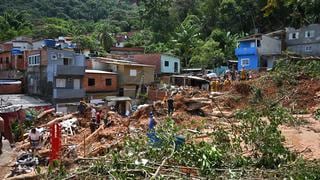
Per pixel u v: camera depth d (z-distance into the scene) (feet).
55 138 32.32
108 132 51.65
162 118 59.67
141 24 264.11
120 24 301.43
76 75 116.98
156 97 123.03
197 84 132.46
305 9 142.10
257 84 73.31
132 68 134.31
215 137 29.45
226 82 86.74
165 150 24.18
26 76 127.13
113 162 21.86
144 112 65.46
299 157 25.53
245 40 149.28
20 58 132.46
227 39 172.35
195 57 161.27
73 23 301.63
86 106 79.10
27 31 246.88
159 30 211.00
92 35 244.22
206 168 21.76
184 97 70.59
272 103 60.75
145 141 26.50
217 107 61.21
